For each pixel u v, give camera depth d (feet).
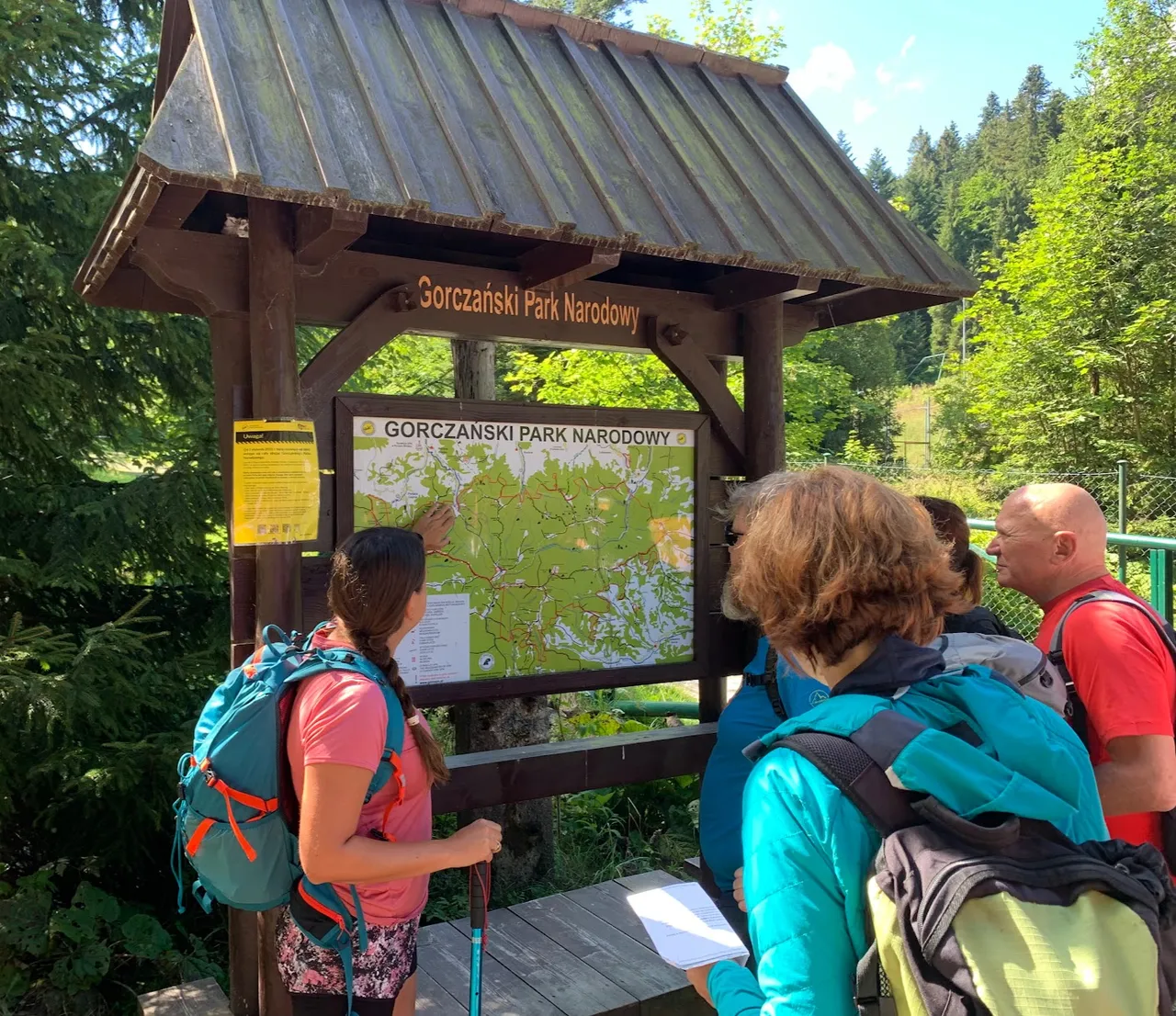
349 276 8.38
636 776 9.64
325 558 8.21
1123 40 62.18
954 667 4.29
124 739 12.29
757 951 3.47
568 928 9.78
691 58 10.55
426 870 5.52
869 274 8.92
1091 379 54.49
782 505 3.95
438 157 7.42
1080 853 3.21
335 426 8.30
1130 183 53.31
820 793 3.37
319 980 5.87
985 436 68.69
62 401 12.87
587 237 7.51
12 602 13.11
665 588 10.12
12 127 13.47
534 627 9.35
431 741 6.06
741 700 7.72
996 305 57.11
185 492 13.29
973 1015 2.89
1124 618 6.24
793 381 36.50
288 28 7.61
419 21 8.82
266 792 5.45
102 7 15.35
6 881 12.19
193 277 7.50
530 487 9.32
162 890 13.09
